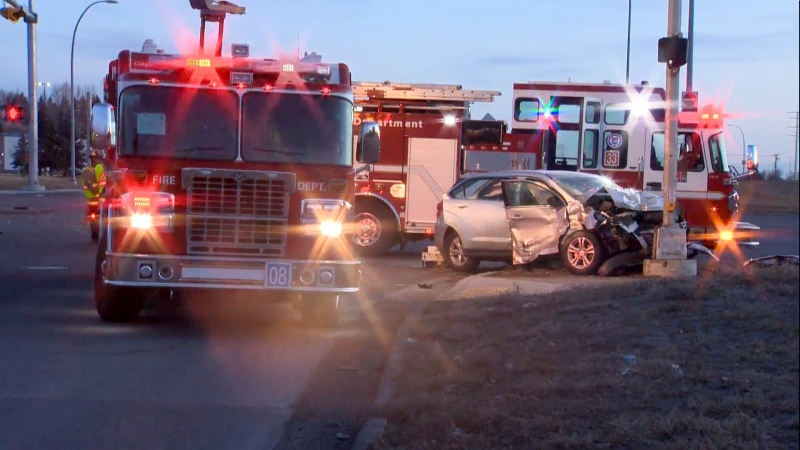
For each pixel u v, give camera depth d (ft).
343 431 22.03
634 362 25.25
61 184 192.44
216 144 32.07
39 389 25.22
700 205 65.67
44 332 33.53
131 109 31.94
